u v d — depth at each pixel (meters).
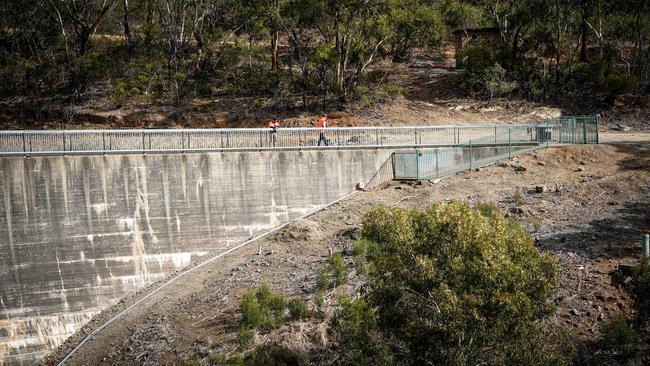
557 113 58.44
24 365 35.47
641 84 62.78
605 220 35.88
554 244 33.06
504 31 67.00
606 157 45.50
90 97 56.97
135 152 38.41
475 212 22.67
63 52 62.41
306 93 59.91
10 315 35.66
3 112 54.41
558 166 44.81
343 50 58.88
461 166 45.00
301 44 65.38
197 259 39.28
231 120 54.75
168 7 60.19
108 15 63.09
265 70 60.66
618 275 29.33
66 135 39.06
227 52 60.84
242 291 33.72
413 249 21.55
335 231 38.88
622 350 23.98
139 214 38.38
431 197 41.53
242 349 28.59
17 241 36.12
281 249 37.84
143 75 57.19
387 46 69.12
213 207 39.91
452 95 62.12
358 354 21.39
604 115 59.22
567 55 67.31
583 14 63.66
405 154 44.19
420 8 61.12
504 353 20.12
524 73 62.16
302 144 44.69
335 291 31.28
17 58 56.72
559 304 27.92
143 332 32.31
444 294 19.98
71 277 36.78
